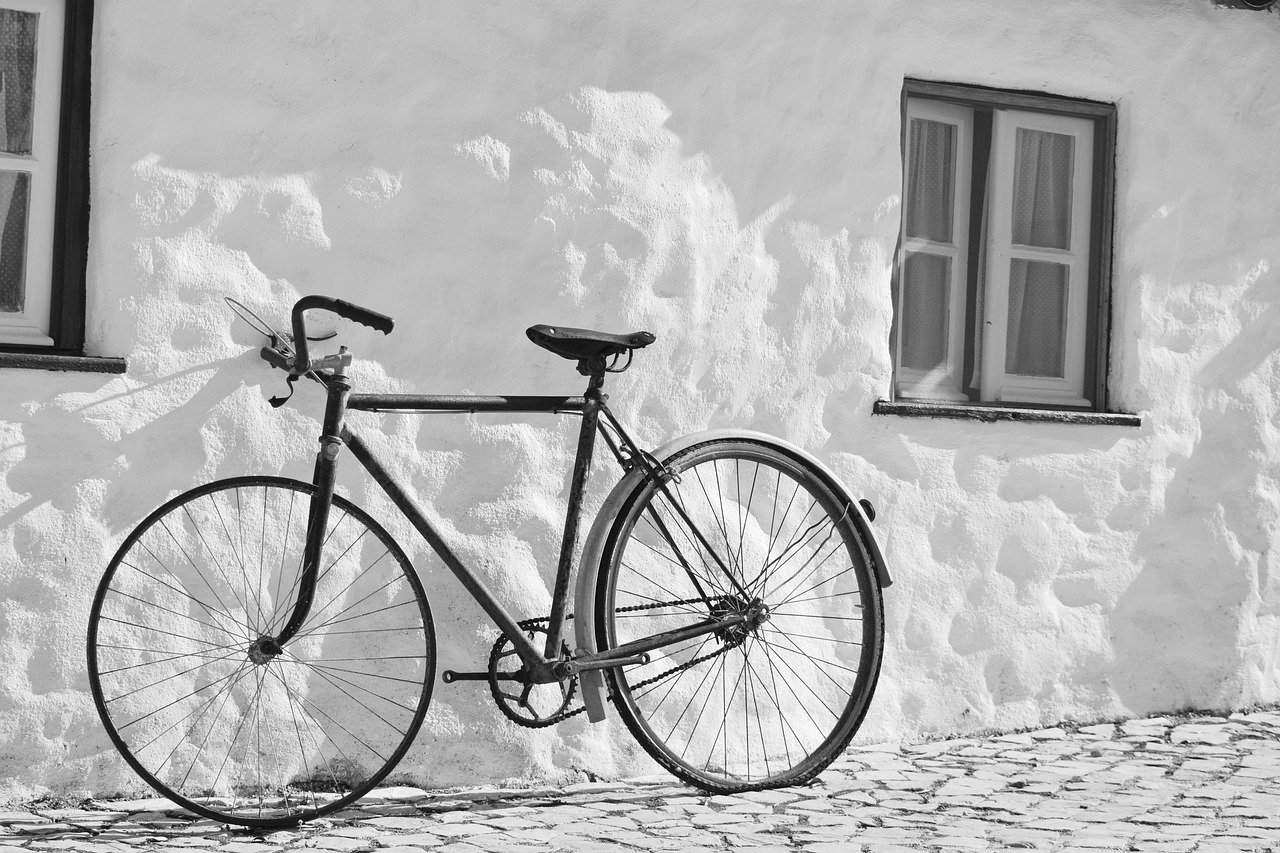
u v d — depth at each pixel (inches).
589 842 134.3
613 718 165.0
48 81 143.6
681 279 168.7
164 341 144.4
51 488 139.9
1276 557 203.6
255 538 148.3
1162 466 197.5
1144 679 196.4
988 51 186.4
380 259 153.5
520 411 150.4
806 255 176.4
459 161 156.7
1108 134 198.4
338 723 151.9
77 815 137.9
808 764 160.4
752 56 172.7
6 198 143.2
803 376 176.2
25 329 143.0
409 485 155.0
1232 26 201.3
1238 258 203.0
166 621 144.6
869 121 179.9
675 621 169.0
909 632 181.6
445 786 156.2
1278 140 203.8
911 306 193.6
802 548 176.2
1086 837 137.6
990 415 186.1
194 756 146.0
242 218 147.6
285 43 148.9
